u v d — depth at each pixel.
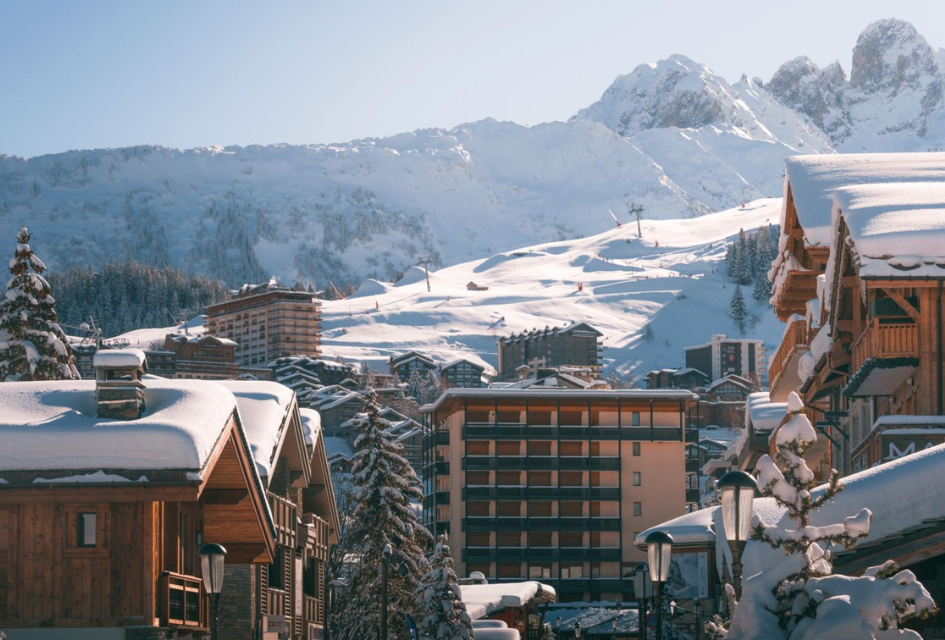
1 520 26.77
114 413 27.34
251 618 32.94
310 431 44.06
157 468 26.14
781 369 60.56
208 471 27.05
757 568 26.25
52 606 26.53
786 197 53.19
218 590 20.88
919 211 40.22
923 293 39.28
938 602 25.45
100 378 27.55
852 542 21.05
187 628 29.25
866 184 45.22
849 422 51.81
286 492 41.03
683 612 52.44
